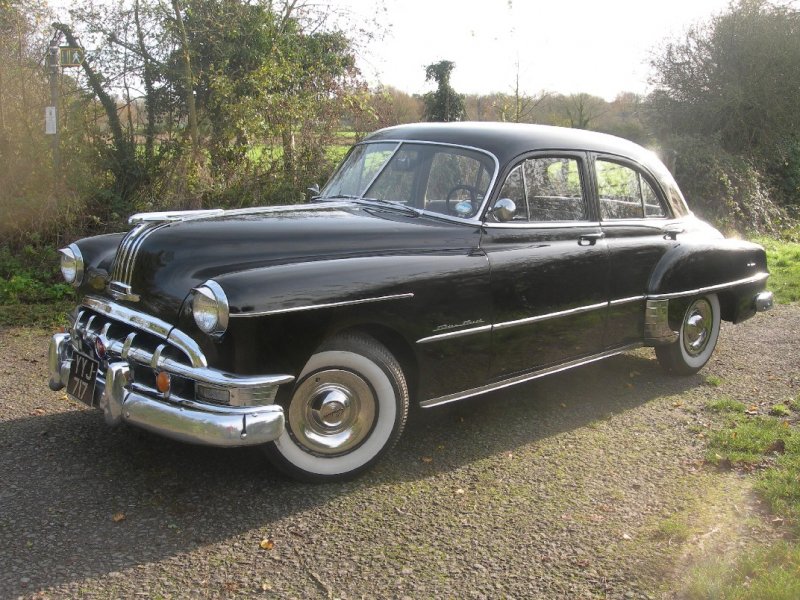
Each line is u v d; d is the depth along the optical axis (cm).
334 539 332
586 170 503
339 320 366
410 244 416
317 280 362
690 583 298
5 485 370
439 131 484
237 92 1083
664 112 1911
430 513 358
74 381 406
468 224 441
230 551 319
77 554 311
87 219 943
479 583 301
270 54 1112
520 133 478
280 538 331
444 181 460
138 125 1077
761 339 708
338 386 381
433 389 416
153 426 352
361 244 405
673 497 377
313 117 1101
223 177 1059
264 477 389
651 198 558
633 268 518
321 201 502
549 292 461
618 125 1984
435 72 1741
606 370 599
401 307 389
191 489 373
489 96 1633
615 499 375
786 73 1788
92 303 415
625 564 316
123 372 362
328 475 384
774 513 357
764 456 429
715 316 595
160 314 367
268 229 396
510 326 442
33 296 765
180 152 1041
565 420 486
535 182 470
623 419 489
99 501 357
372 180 489
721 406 513
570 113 1730
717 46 1825
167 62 1068
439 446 439
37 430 441
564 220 485
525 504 369
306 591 292
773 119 1800
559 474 404
